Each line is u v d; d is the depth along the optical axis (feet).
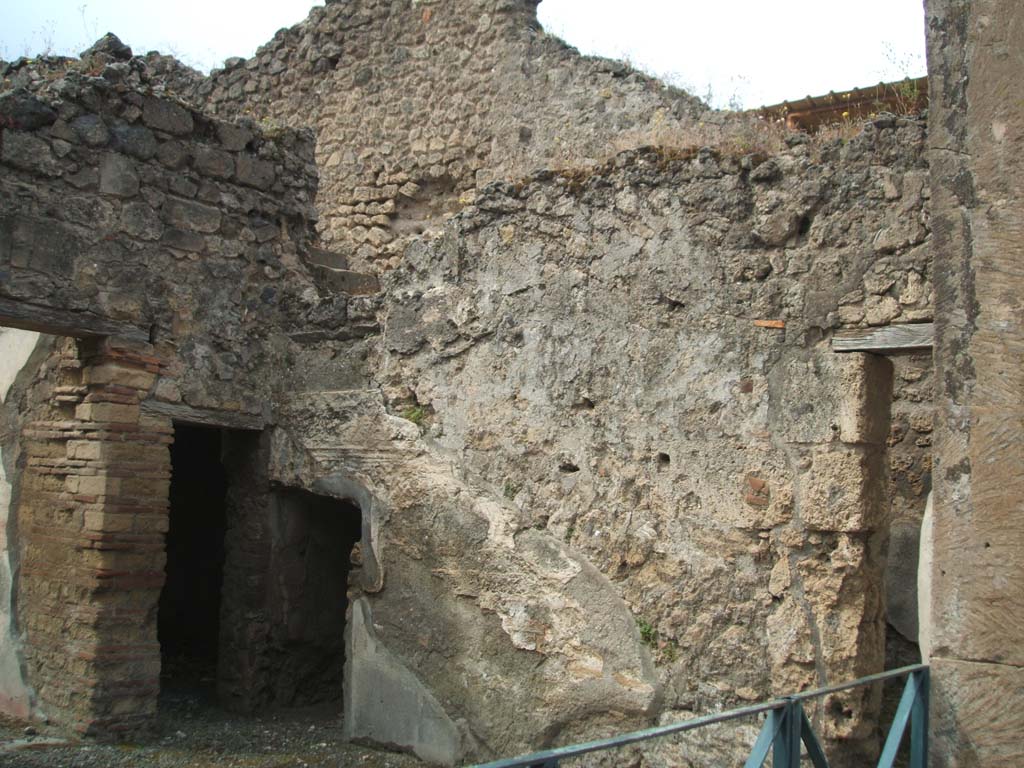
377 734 19.94
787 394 16.47
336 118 36.73
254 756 19.08
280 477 22.48
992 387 12.45
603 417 18.34
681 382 17.54
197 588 29.84
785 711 11.41
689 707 16.74
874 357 16.10
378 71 36.01
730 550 16.78
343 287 25.27
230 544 23.12
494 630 18.72
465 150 34.04
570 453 18.62
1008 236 12.48
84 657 19.84
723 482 16.94
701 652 16.79
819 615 15.84
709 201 17.43
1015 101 12.54
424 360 20.72
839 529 15.76
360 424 21.30
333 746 20.04
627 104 31.01
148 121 21.27
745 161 17.13
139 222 21.03
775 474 16.46
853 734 15.43
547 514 18.71
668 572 17.31
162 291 21.33
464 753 18.69
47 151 19.61
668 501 17.48
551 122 32.32
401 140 35.32
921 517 20.56
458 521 19.44
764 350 16.76
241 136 23.08
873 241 15.85
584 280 18.78
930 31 13.26
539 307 19.27
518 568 18.66
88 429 20.40
